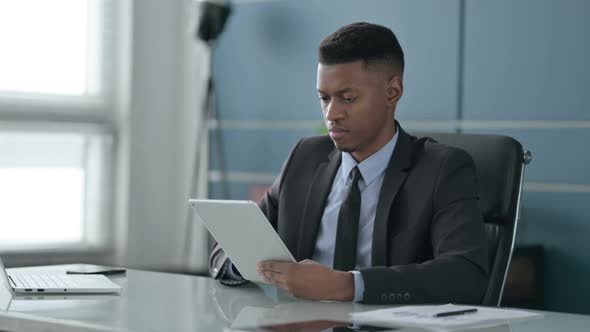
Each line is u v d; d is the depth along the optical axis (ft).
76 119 16.78
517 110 12.87
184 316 5.40
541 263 12.60
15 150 16.11
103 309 5.65
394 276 6.09
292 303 6.01
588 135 12.22
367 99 6.98
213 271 7.32
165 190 17.76
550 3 12.54
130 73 17.19
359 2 14.60
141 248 17.43
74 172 16.80
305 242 7.39
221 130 16.52
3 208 16.01
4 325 5.45
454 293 6.27
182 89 17.80
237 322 5.18
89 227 17.01
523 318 5.41
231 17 16.25
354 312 5.61
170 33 17.74
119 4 17.29
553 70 12.52
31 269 7.78
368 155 7.22
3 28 15.92
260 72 15.90
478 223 6.78
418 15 13.91
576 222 12.35
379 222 6.95
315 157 7.78
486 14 13.19
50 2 16.42
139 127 17.34
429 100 13.79
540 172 12.67
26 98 16.16
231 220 6.26
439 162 7.00
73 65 16.74
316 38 15.14
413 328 5.00
